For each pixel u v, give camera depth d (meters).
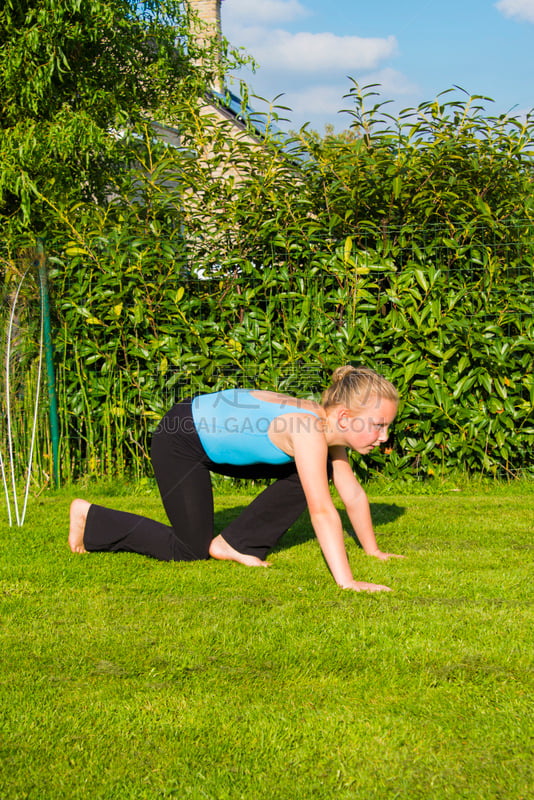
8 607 2.66
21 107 6.03
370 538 3.37
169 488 3.27
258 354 5.30
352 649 2.21
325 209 5.34
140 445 5.58
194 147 5.41
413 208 5.21
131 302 5.43
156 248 5.24
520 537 3.75
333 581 2.94
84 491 5.38
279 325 5.43
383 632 2.34
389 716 1.82
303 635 2.33
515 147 4.98
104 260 5.30
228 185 5.30
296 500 3.25
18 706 1.88
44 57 6.03
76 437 5.61
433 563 3.21
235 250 5.38
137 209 5.33
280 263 5.39
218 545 3.32
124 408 5.46
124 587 2.91
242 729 1.76
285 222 5.34
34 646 2.28
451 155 4.93
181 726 1.78
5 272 5.40
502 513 4.40
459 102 4.93
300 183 5.44
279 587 2.87
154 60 7.48
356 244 5.33
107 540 3.39
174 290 5.37
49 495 5.26
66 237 5.40
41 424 5.47
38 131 5.84
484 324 5.16
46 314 5.30
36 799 1.51
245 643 2.28
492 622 2.43
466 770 1.60
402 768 1.61
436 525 4.04
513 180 5.11
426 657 2.16
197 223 5.39
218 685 2.00
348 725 1.78
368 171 5.11
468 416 5.21
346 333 5.17
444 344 5.22
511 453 5.41
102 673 2.08
